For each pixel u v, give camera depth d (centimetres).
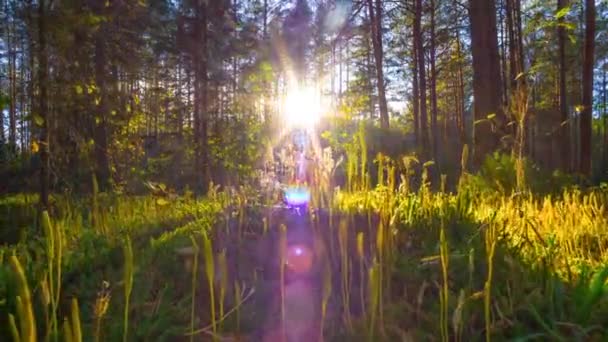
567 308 157
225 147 1007
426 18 2014
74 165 688
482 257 192
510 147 613
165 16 1357
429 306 169
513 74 1598
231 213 280
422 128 1644
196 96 1255
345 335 146
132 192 664
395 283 185
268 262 202
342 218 221
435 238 225
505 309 157
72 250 243
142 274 197
